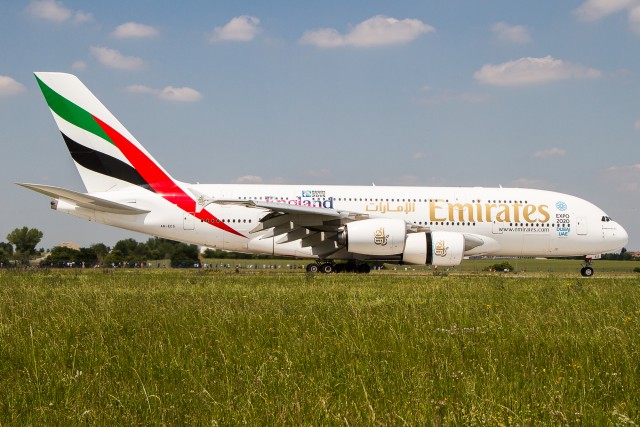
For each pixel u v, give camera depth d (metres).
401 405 6.34
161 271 35.72
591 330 11.02
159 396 6.69
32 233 86.62
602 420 5.89
